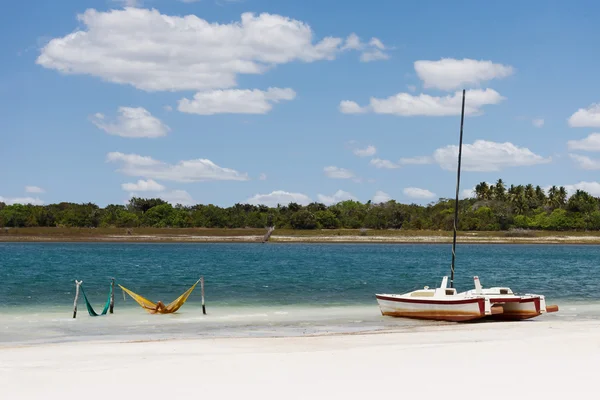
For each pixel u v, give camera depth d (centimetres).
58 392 1523
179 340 2469
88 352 2131
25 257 11688
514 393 1488
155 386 1576
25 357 2025
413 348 2084
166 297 4688
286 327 3048
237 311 3750
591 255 14075
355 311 3753
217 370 1745
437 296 3381
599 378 1623
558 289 5525
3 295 4775
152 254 13450
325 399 1458
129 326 3089
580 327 2833
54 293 4947
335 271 7975
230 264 9600
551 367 1753
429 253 15200
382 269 8506
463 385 1563
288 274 7331
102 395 1498
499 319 3322
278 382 1611
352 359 1889
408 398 1458
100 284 5825
